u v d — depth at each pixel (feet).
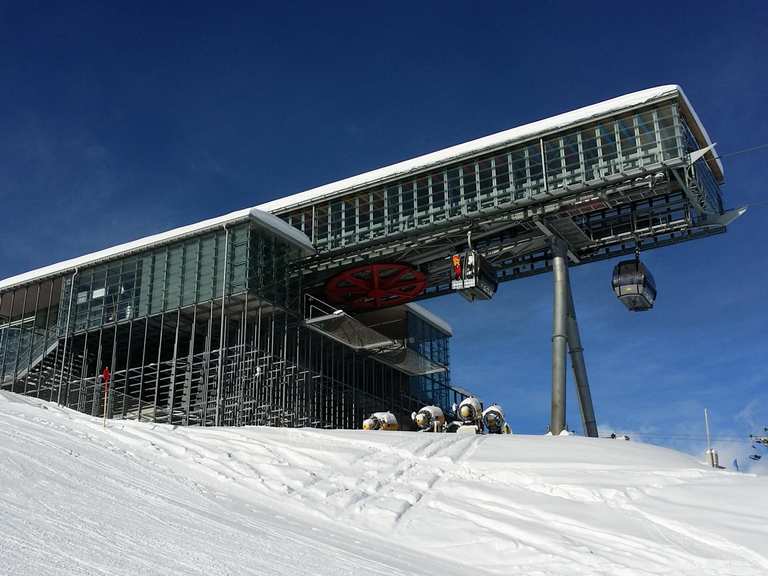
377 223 167.02
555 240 155.84
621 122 146.72
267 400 153.48
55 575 28.81
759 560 51.49
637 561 51.93
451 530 57.57
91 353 171.83
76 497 45.65
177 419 155.02
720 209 155.33
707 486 66.74
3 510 37.78
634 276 152.56
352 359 186.60
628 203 155.33
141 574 31.55
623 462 76.64
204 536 42.24
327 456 79.30
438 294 180.45
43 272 179.63
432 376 210.79
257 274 158.20
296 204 174.81
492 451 83.41
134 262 171.22
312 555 43.11
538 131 151.94
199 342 164.14
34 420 78.79
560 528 58.70
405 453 81.92
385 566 44.11
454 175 161.07
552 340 149.38
